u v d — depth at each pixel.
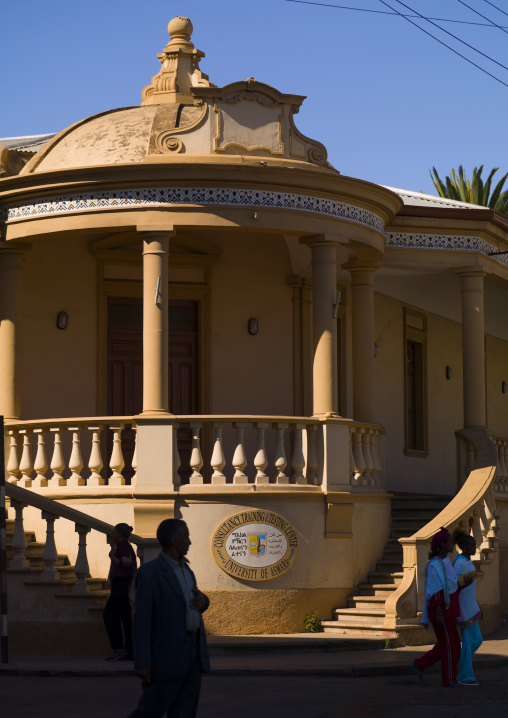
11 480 15.43
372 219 16.16
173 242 17.67
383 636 13.81
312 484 14.99
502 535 17.39
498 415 26.11
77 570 13.57
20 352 15.86
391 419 21.03
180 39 17.72
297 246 18.05
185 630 7.09
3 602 12.05
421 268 18.09
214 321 18.03
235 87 15.23
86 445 17.30
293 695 10.42
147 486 14.25
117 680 11.34
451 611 11.24
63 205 15.00
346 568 15.01
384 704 9.98
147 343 14.52
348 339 20.02
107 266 17.67
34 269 17.28
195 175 14.55
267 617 14.30
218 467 14.55
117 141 15.73
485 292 20.61
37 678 11.44
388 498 16.36
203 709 9.55
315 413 15.21
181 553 7.23
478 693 10.76
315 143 15.73
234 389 18.02
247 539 14.34
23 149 20.09
